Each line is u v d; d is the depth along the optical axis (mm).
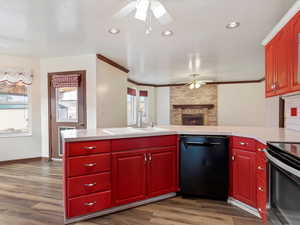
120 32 2811
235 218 1943
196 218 1953
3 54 3885
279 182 1266
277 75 2377
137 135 2166
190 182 2371
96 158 1941
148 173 2254
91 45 3367
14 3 2021
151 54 3887
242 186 2105
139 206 2211
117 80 4742
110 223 1878
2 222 1883
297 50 1902
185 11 2184
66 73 4047
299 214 1018
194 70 5348
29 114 4180
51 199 2375
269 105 2814
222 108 7375
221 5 2057
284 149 1267
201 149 2324
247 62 4480
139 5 1649
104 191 1990
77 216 1886
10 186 2783
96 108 3883
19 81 4008
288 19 2066
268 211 1420
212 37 2992
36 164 3926
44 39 3086
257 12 2205
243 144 2082
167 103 7984
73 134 2061
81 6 2088
